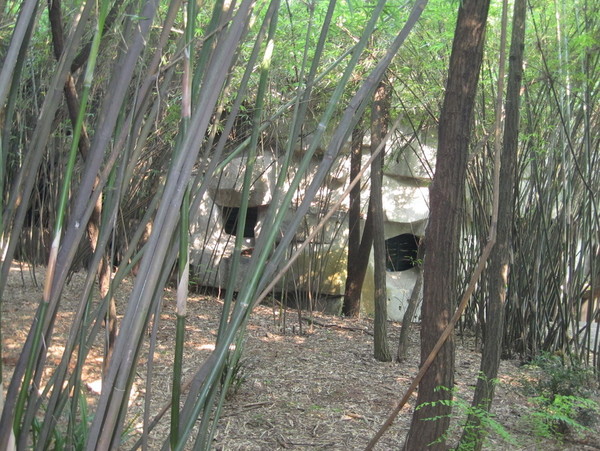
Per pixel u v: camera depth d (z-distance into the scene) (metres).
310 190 1.40
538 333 5.12
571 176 4.93
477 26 2.27
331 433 3.34
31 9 1.10
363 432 3.38
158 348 4.44
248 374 4.14
